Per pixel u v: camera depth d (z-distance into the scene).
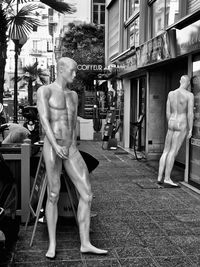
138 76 13.03
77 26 29.47
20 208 5.53
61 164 4.43
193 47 7.40
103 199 6.93
